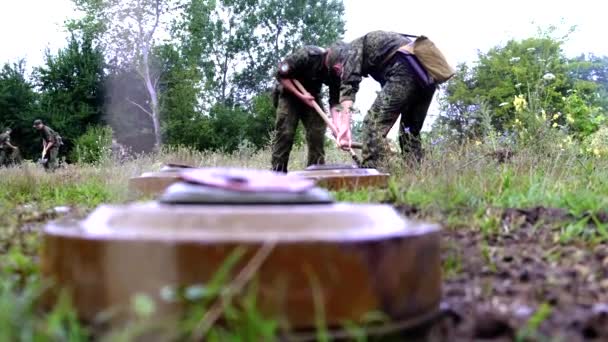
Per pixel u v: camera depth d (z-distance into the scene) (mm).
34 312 1845
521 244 3338
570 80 21828
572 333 1766
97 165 14570
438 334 1845
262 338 1564
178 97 43062
